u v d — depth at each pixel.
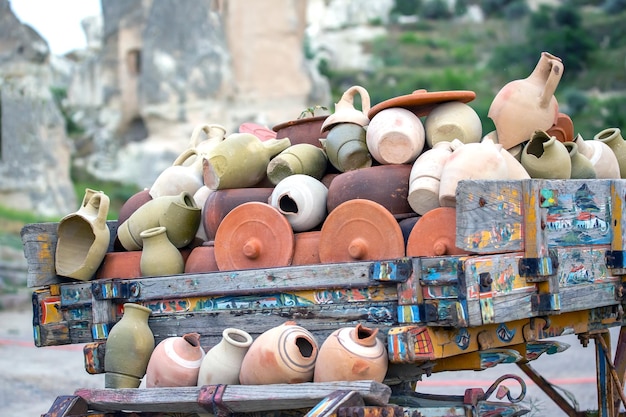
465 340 3.48
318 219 4.09
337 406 3.16
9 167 25.47
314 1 58.06
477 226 3.37
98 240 4.35
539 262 3.51
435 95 4.07
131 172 30.91
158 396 3.69
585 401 7.02
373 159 4.27
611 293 4.00
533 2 54.94
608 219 3.99
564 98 38.97
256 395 3.45
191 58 31.97
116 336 3.96
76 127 33.06
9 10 27.02
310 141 4.73
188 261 4.29
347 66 49.34
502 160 3.78
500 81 42.38
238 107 32.75
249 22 33.41
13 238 20.38
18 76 26.44
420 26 54.59
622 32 46.38
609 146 4.86
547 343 4.04
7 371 8.72
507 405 3.77
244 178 4.45
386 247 3.67
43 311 4.32
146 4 33.34
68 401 3.85
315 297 3.66
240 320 3.84
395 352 3.31
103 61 33.59
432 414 3.49
